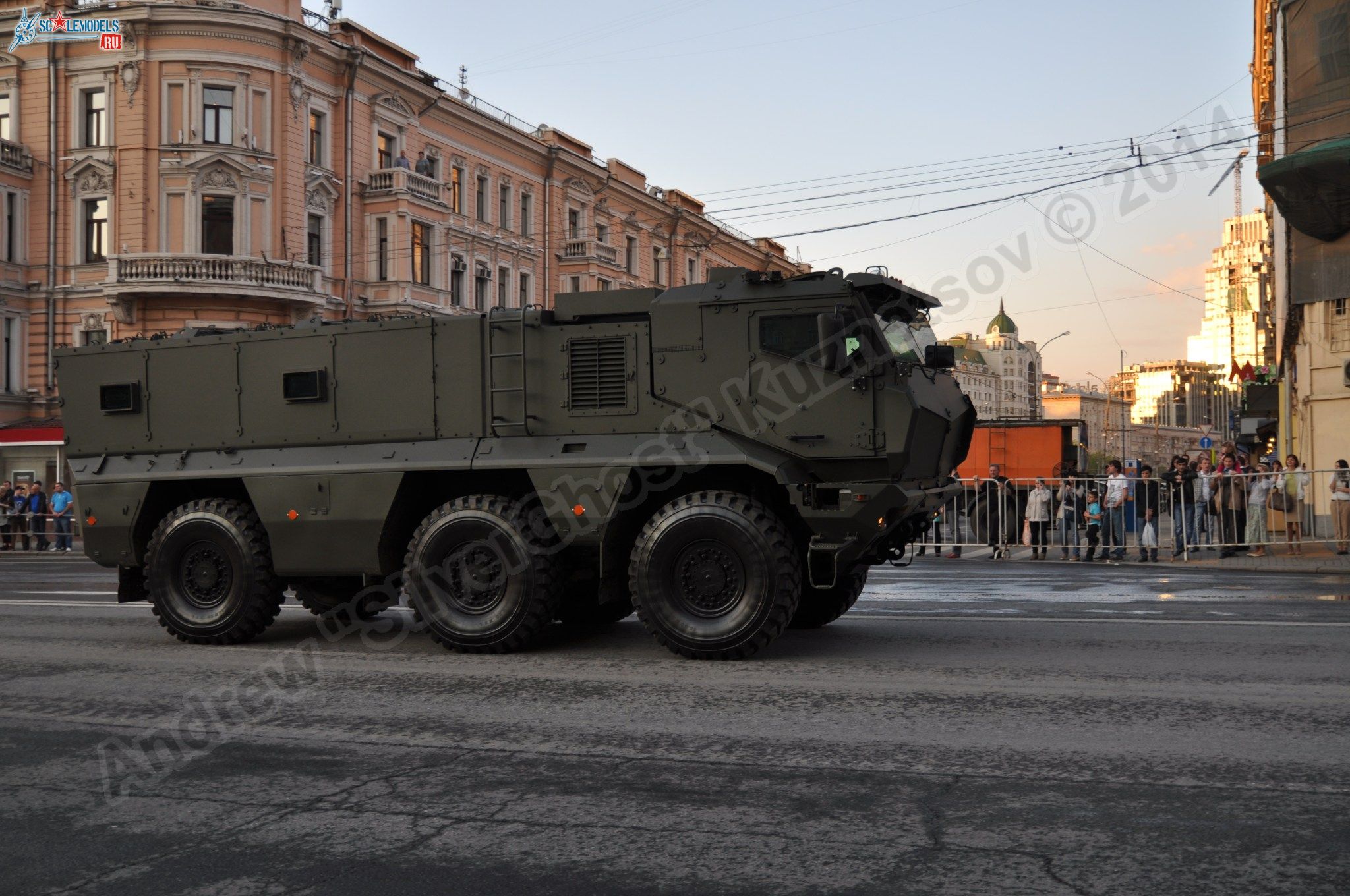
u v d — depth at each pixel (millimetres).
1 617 10883
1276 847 3709
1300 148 21203
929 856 3682
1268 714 5574
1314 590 11914
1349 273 21344
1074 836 3840
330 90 34062
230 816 4273
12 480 29750
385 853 3822
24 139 32906
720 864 3646
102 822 4238
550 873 3607
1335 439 22703
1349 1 20312
